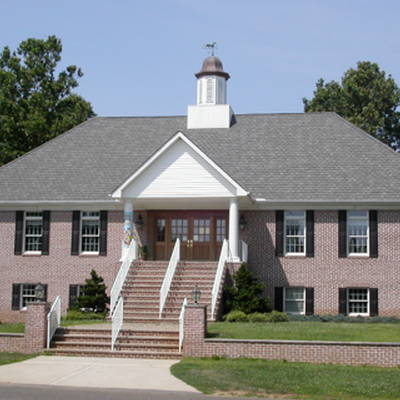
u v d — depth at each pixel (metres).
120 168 33.81
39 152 35.75
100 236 31.89
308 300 30.00
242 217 30.91
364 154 32.66
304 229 30.67
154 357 19.56
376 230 29.92
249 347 18.78
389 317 28.34
